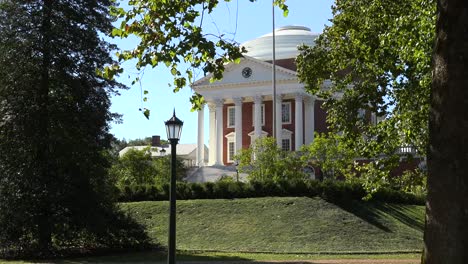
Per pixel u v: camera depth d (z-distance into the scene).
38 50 22.91
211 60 9.84
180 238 29.97
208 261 20.03
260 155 45.84
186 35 9.40
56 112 22.95
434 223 5.65
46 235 22.55
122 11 9.85
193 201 35.94
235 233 30.25
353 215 32.59
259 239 29.09
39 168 22.48
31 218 22.27
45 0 23.53
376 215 33.06
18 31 22.94
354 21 18.44
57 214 22.83
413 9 16.42
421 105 17.52
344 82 19.41
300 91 65.62
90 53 23.86
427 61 15.78
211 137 74.06
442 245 5.53
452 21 5.79
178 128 12.44
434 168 5.74
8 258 21.64
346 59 18.73
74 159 22.73
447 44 5.81
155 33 9.70
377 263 18.28
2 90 22.61
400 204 36.97
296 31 80.00
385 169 19.70
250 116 70.88
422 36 15.75
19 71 22.66
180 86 10.26
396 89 18.09
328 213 32.62
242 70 68.19
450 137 5.64
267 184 36.25
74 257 21.94
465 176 5.53
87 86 23.83
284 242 28.47
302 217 32.06
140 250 25.22
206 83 69.81
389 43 16.91
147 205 36.16
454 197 5.52
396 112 18.38
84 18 23.95
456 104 5.65
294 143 68.19
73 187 22.78
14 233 22.38
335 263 18.45
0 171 22.38
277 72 66.38
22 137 22.55
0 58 22.72
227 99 69.81
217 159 68.94
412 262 18.58
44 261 20.27
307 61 19.59
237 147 67.56
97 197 23.50
